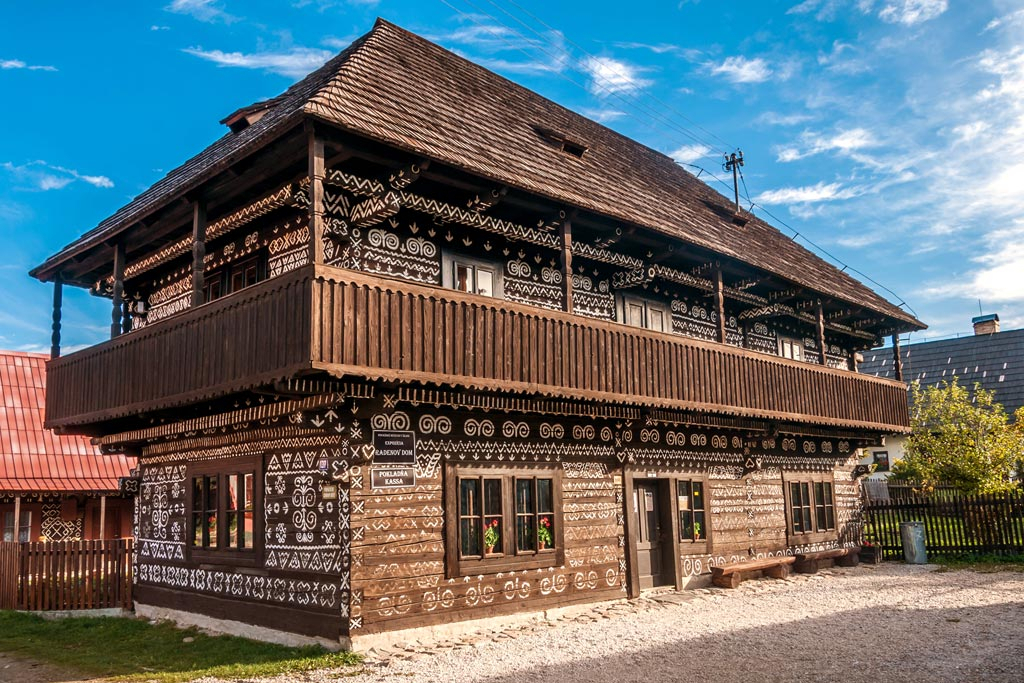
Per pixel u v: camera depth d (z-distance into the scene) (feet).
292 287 34.35
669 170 79.71
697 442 58.18
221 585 45.55
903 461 99.19
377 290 35.63
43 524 76.89
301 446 40.88
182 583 49.19
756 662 33.47
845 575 63.00
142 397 44.09
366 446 38.50
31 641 45.39
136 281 58.65
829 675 31.07
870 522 76.74
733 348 55.77
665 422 51.42
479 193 41.81
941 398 96.37
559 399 44.34
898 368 77.56
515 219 47.62
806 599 50.39
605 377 45.88
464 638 39.68
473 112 49.67
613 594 49.26
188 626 47.62
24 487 73.46
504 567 43.11
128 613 53.62
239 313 37.50
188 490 49.73
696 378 52.16
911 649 35.32
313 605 38.88
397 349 35.99
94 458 79.97
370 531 37.99
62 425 51.88
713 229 62.28
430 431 41.16
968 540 71.61
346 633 36.81
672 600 50.19
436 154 37.40
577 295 54.19
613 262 52.24
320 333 33.19
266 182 41.39
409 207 40.55
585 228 49.37
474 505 42.63
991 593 51.24
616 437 51.37
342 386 35.88
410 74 48.65
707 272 57.88
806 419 61.52
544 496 46.34
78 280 58.44
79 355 51.16
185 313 41.45
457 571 40.93
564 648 36.83
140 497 55.16
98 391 48.57
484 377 39.47
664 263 57.52
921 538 71.10
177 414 46.21
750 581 59.06
